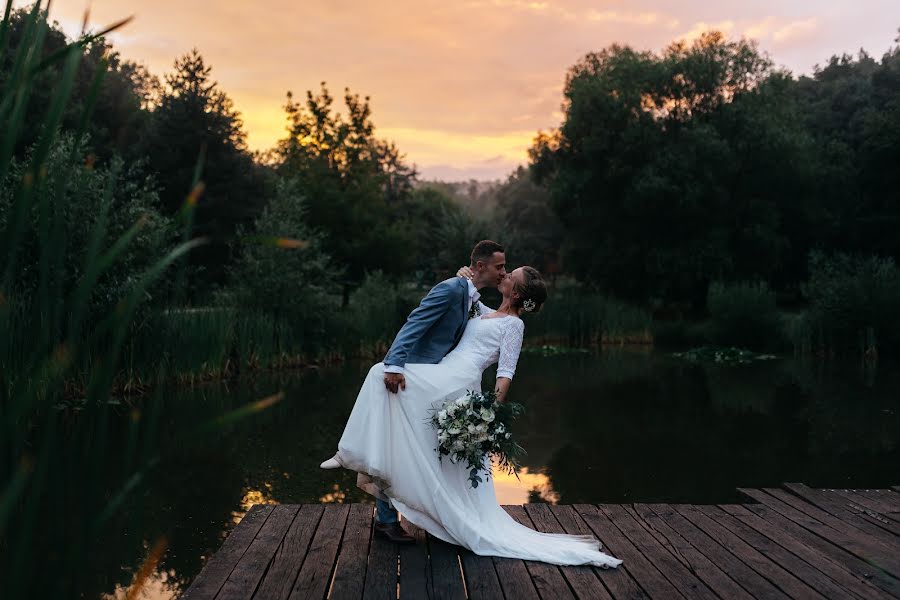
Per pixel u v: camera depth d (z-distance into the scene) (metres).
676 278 25.91
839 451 7.88
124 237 1.26
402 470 3.79
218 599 3.21
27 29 1.24
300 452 7.62
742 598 3.26
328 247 25.34
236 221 23.78
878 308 17.44
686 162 24.98
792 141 25.88
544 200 52.12
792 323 18.77
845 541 4.07
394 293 18.30
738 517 4.56
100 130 23.52
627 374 14.30
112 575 4.33
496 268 4.04
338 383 12.52
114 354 1.30
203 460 7.23
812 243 29.55
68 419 7.44
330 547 3.92
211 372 12.64
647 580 3.46
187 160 23.56
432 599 3.23
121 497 1.33
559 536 3.95
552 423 9.47
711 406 10.66
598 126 26.58
